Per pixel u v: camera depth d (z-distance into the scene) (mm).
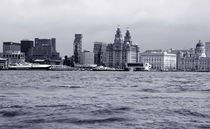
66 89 109062
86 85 133750
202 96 84625
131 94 90250
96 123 44562
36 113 51875
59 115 50188
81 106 61000
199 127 42250
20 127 41688
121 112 53750
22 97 78125
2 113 51312
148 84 145625
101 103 66688
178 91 102438
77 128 41531
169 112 54094
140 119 47469
